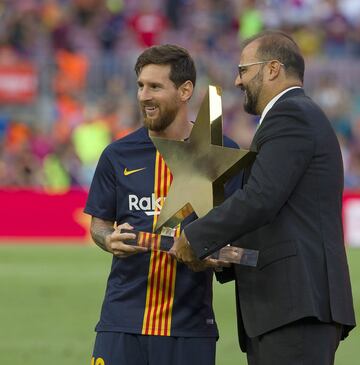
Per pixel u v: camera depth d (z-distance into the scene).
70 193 35.91
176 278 11.21
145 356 11.25
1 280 26.80
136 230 11.32
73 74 42.94
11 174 40.69
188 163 10.85
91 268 29.09
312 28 50.47
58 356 18.31
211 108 10.71
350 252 33.22
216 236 10.24
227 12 50.84
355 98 43.47
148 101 11.21
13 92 42.34
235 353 18.55
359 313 22.41
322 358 10.32
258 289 10.51
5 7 48.59
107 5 49.78
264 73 10.68
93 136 41.56
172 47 11.27
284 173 10.16
